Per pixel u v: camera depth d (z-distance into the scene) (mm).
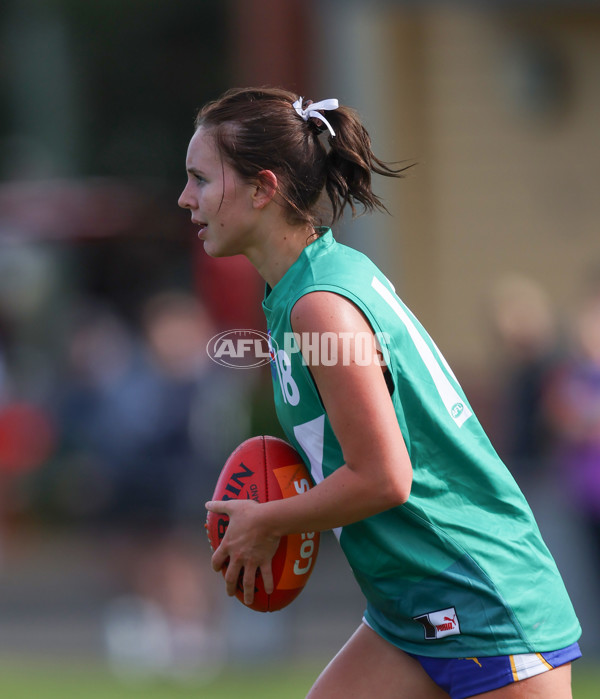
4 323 40156
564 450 22422
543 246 42812
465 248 42375
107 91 62125
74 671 23516
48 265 42688
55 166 62562
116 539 24859
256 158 9727
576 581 23000
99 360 30469
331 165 10117
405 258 41812
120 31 60625
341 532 9992
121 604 26266
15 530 36594
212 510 10164
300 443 10016
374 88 40531
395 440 9141
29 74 62438
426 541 9688
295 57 41094
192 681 22562
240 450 10570
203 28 59906
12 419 36219
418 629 9906
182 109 61188
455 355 41906
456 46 41875
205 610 24250
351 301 9289
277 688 20969
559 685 9656
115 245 42875
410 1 33094
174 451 23578
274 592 10242
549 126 42750
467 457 9773
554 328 26344
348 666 10477
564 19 42312
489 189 42438
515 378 25016
